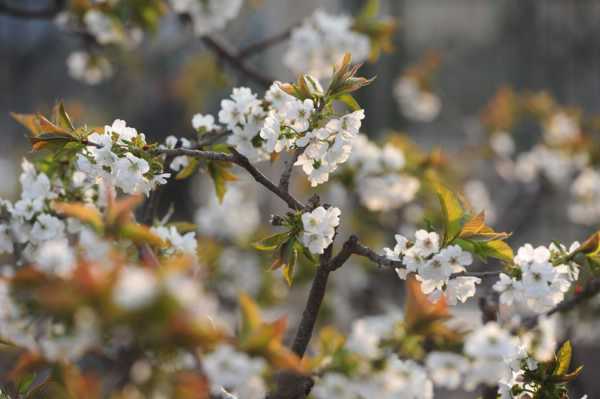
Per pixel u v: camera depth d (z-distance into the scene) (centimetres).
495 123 809
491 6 1206
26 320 209
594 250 282
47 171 345
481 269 654
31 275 192
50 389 260
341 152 281
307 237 273
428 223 289
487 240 276
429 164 562
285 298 664
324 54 557
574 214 746
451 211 278
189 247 299
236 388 229
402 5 1176
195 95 915
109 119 1268
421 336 255
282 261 277
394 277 735
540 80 1195
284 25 988
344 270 697
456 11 1198
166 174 290
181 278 176
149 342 181
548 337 293
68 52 1407
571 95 1187
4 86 1453
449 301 275
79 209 227
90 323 176
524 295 275
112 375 225
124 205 227
